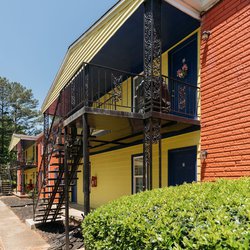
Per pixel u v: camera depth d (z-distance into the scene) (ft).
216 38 19.17
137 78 29.66
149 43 18.37
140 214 8.27
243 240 5.17
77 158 22.80
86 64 19.07
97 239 9.66
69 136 21.90
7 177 96.07
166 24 20.85
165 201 8.97
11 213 41.09
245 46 16.87
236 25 17.62
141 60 27.55
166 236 6.44
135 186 28.94
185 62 22.95
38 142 73.05
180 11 19.43
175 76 24.04
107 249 8.71
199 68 20.83
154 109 18.31
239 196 8.06
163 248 6.36
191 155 21.34
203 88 20.16
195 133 20.66
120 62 27.78
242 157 16.55
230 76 17.84
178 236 6.23
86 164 17.22
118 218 8.65
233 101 17.48
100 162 37.45
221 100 18.43
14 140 92.79
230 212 6.79
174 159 23.25
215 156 18.56
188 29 21.72
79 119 18.99
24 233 26.18
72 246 19.26
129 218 8.04
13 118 137.49
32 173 86.17
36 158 78.59
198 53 21.16
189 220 6.77
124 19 20.97
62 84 33.83
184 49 23.24
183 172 22.07
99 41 24.82
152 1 18.16
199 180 19.75
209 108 19.44
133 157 29.60
